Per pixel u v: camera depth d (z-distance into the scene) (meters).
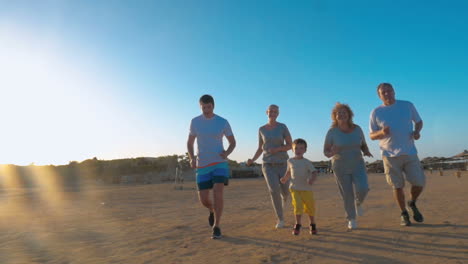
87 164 49.78
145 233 5.22
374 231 4.38
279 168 5.34
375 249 3.50
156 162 49.22
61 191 23.00
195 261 3.44
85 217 7.55
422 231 4.15
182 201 12.07
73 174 46.94
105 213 8.37
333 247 3.70
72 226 6.12
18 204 11.91
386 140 4.77
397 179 4.70
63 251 4.11
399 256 3.20
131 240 4.68
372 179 26.78
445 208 6.25
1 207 10.59
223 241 4.38
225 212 7.93
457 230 4.06
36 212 8.88
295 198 4.58
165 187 25.19
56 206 10.82
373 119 5.00
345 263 3.11
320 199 10.60
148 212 8.47
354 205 4.77
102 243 4.55
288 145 5.28
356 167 4.76
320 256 3.39
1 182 41.22
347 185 4.76
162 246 4.23
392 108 4.81
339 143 4.79
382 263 3.03
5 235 5.32
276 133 5.39
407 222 4.58
